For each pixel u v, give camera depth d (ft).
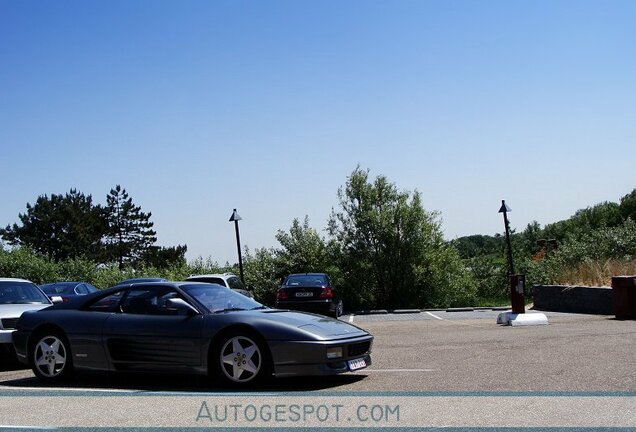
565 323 48.26
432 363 29.99
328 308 67.05
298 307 67.21
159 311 27.91
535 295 73.72
